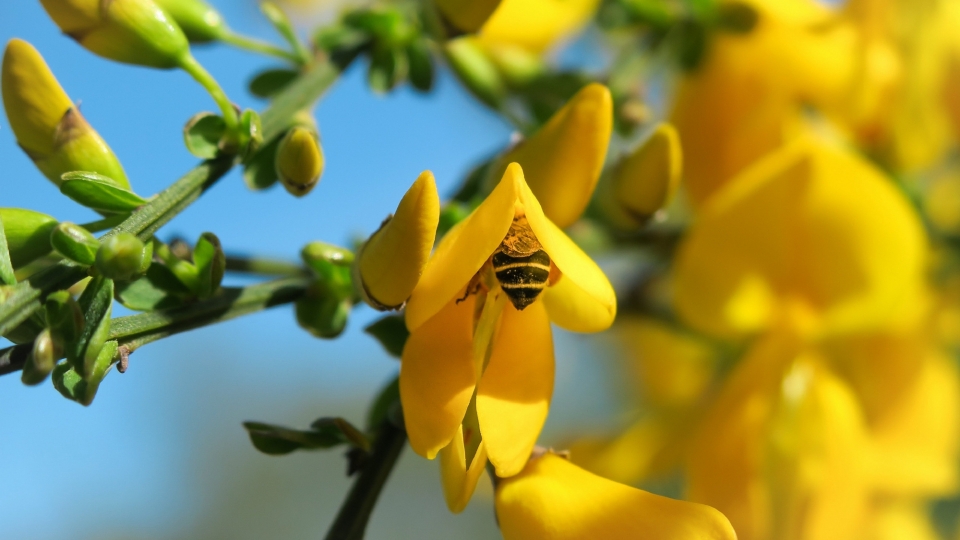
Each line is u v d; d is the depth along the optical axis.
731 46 0.13
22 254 0.10
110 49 0.10
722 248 0.13
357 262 0.10
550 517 0.10
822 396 0.13
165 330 0.09
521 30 0.14
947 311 0.14
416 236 0.09
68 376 0.09
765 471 0.12
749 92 0.13
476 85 0.13
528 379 0.10
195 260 0.10
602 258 0.13
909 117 0.13
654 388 0.15
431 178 0.09
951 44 0.13
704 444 0.13
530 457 0.10
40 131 0.10
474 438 0.10
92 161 0.10
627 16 0.13
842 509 0.12
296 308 0.10
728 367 0.14
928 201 0.14
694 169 0.13
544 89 0.13
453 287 0.09
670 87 0.13
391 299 0.10
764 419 0.13
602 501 0.10
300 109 0.11
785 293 0.13
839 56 0.13
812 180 0.13
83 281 0.10
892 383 0.13
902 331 0.13
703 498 0.13
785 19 0.13
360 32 0.12
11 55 0.10
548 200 0.10
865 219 0.13
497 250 0.10
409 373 0.10
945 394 0.14
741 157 0.13
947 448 0.14
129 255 0.09
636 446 0.14
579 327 0.10
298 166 0.10
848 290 0.13
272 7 0.12
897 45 0.13
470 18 0.11
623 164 0.11
